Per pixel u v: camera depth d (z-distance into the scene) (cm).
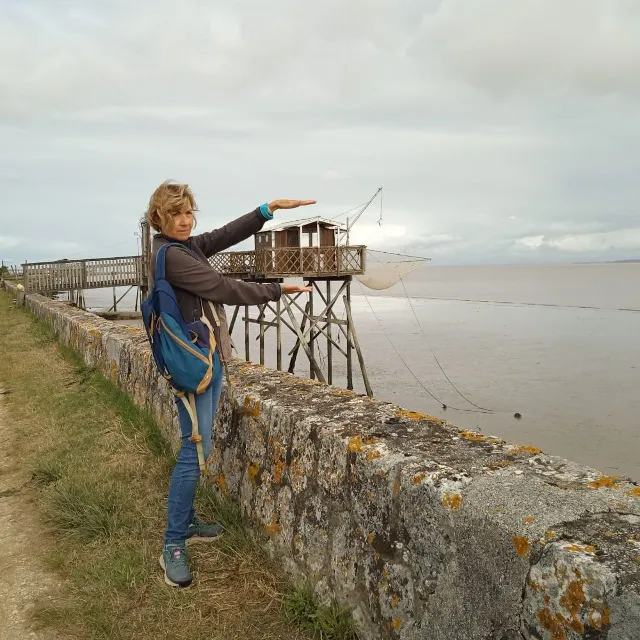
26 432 527
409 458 207
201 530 302
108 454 442
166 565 271
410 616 191
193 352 250
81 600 266
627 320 3375
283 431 276
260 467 294
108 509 344
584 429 1238
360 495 220
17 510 373
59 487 375
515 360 2109
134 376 562
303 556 253
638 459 1047
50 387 689
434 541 182
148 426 478
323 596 238
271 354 2489
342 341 2823
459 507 173
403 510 197
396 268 2039
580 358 2102
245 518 306
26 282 2414
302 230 1969
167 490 373
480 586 164
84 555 306
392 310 4941
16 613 263
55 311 1213
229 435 329
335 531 234
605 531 147
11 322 1574
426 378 1848
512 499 168
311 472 252
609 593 129
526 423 1299
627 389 1586
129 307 4934
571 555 139
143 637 238
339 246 1900
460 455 210
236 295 258
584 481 182
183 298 259
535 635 146
